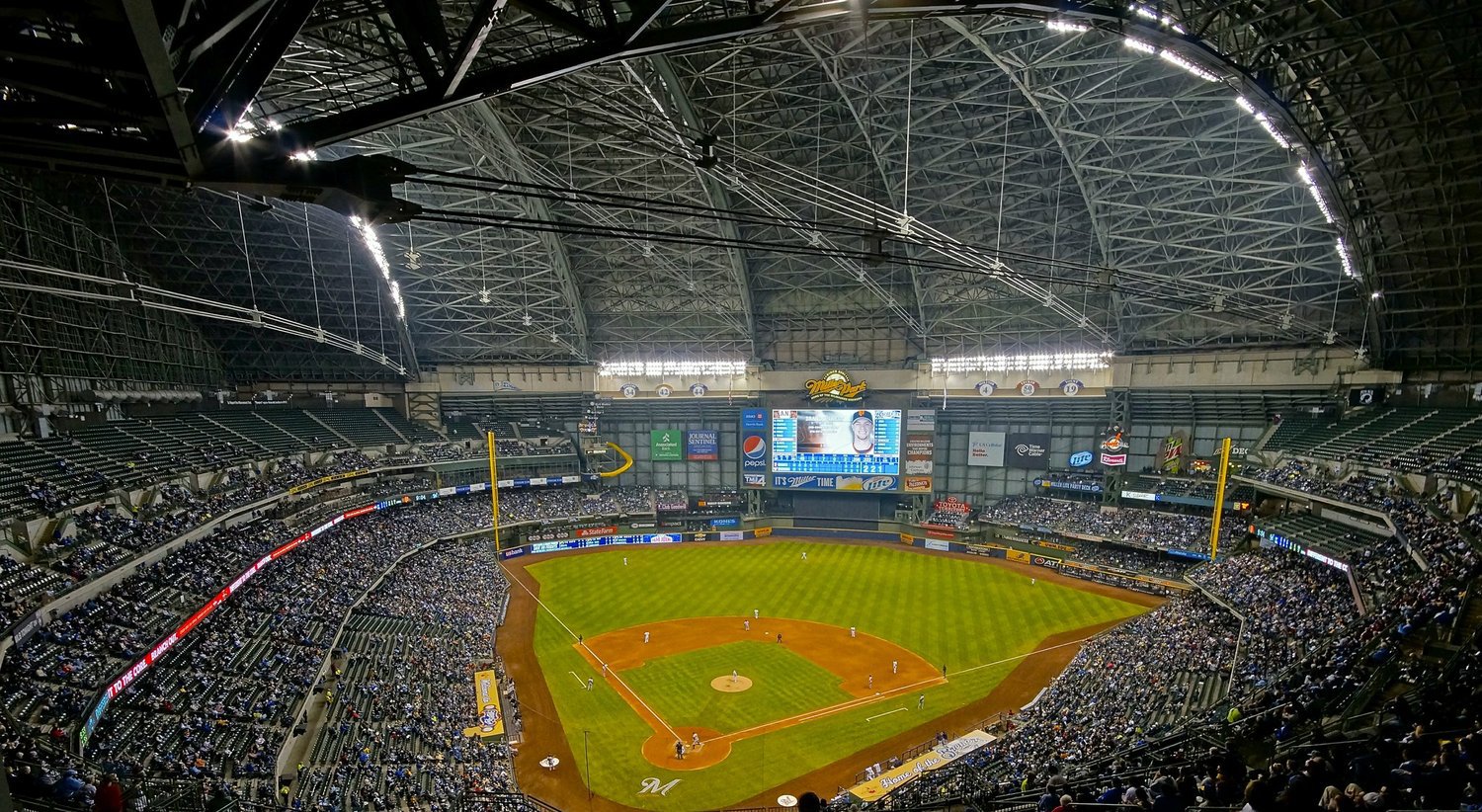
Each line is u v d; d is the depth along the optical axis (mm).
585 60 9883
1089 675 38500
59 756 19266
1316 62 33406
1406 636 21906
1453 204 39156
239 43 7051
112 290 47062
